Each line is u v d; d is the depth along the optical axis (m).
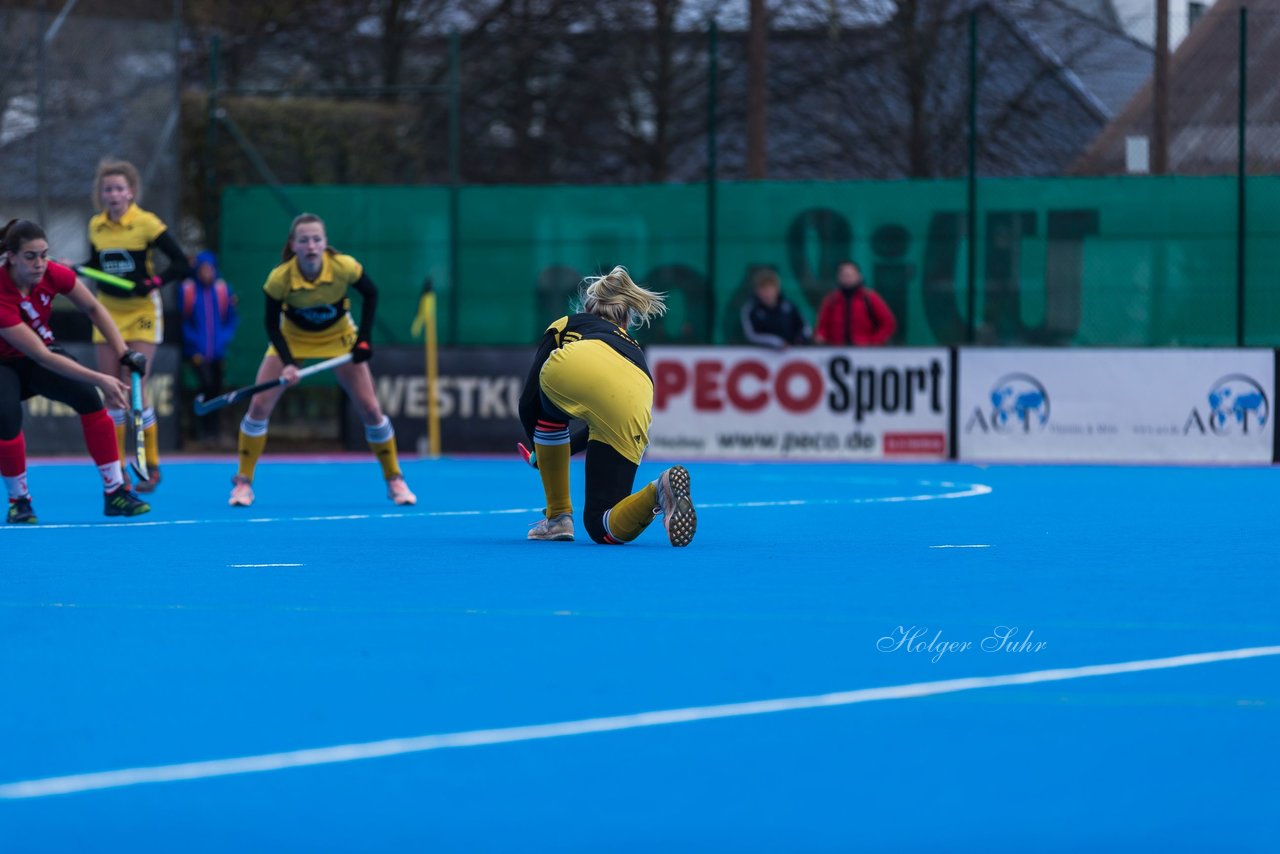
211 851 9.60
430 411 52.12
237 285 58.62
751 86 64.06
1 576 21.09
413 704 13.13
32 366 28.92
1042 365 49.88
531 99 76.00
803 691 13.61
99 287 34.69
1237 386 49.03
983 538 26.16
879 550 24.19
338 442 60.91
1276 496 35.75
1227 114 55.97
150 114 55.62
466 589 19.69
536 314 57.56
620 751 11.68
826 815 10.23
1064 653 15.35
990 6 63.19
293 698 13.34
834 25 67.44
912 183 55.53
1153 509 32.12
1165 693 13.52
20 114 53.56
